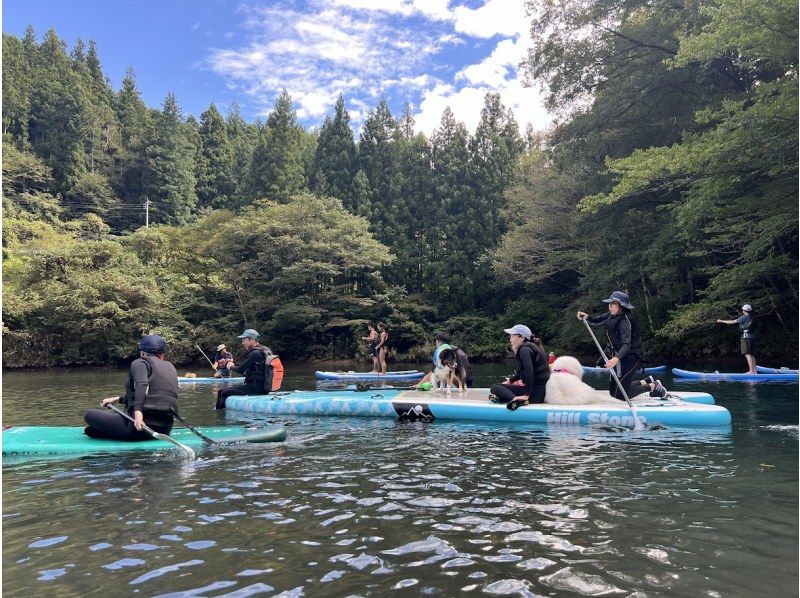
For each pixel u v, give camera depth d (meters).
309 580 2.21
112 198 46.94
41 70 52.75
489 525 2.84
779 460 4.24
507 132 34.28
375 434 5.59
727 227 13.13
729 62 14.46
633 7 16.20
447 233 29.41
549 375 6.63
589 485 3.58
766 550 2.49
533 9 17.84
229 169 54.59
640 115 17.02
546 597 2.06
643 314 18.58
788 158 10.16
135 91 66.12
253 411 7.47
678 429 5.66
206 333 23.16
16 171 42.25
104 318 21.09
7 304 20.80
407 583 2.18
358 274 27.73
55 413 7.47
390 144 34.06
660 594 2.07
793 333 14.82
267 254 25.08
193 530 2.80
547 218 21.73
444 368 7.41
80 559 2.44
